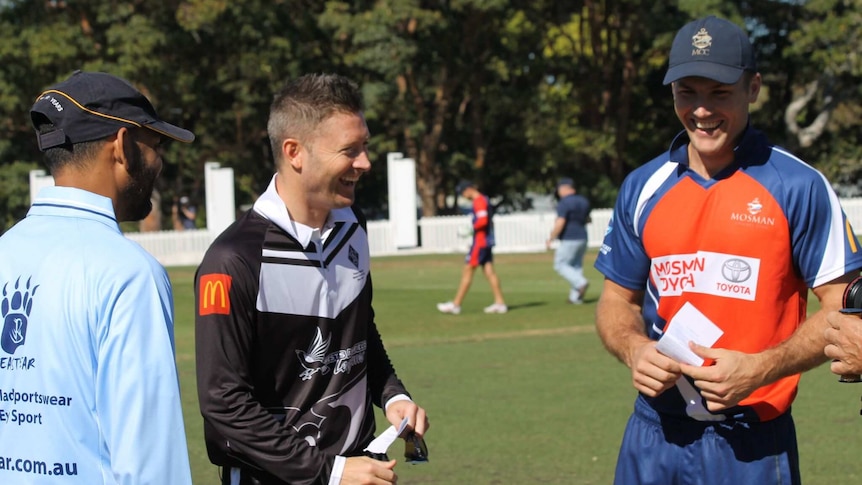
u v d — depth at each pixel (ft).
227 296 10.61
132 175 9.55
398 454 23.36
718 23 11.93
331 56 129.80
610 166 143.64
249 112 125.18
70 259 8.98
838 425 24.61
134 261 9.02
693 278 12.40
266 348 10.93
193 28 113.19
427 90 132.26
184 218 123.54
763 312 12.14
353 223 11.64
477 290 62.85
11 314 9.07
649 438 12.87
